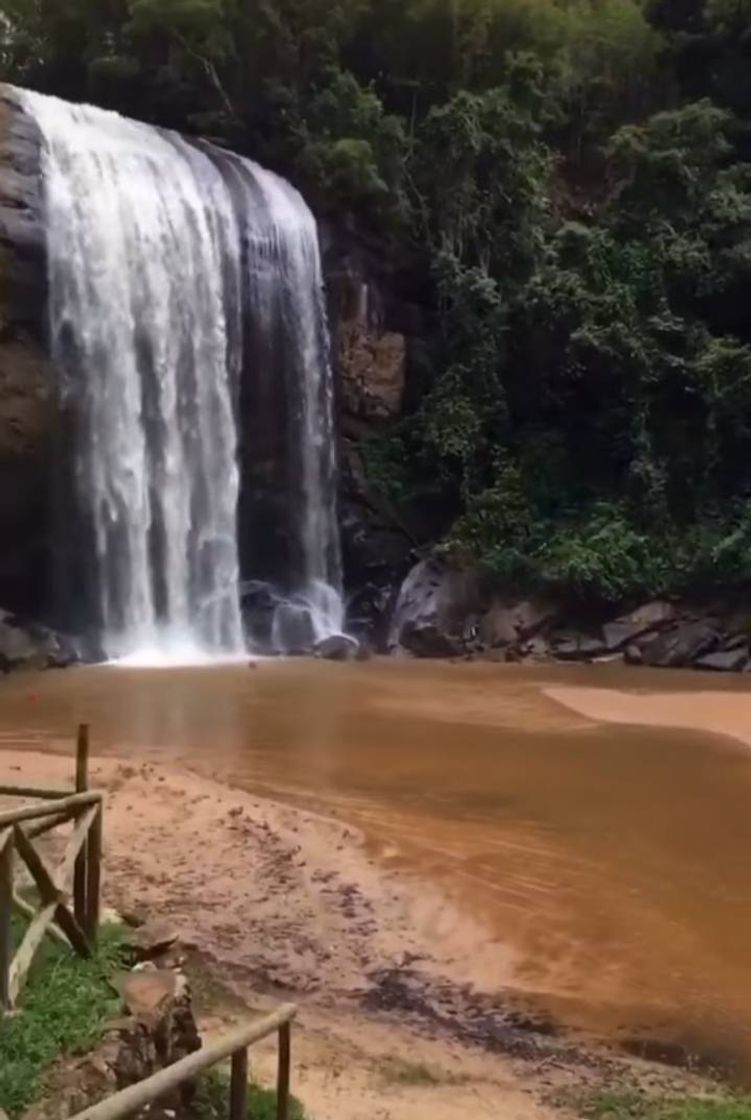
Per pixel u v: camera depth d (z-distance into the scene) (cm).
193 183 3631
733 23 4738
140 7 4234
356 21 4522
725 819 1562
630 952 1118
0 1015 639
